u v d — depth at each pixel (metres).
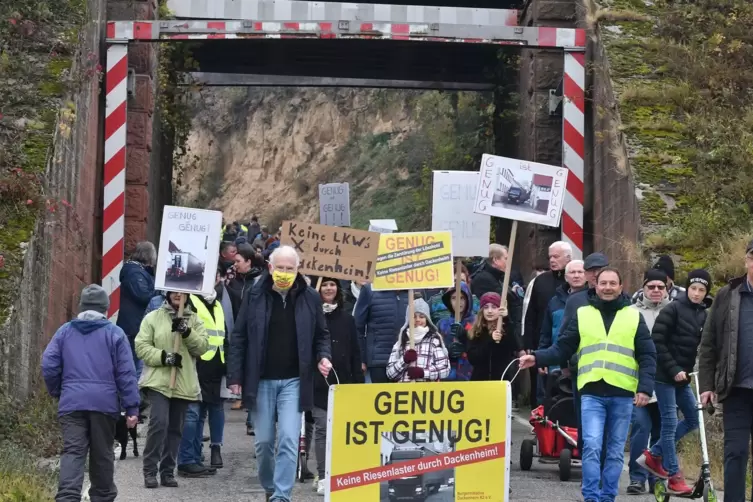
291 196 85.00
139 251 19.59
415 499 11.44
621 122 23.75
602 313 13.18
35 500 13.03
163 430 14.95
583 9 26.55
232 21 24.28
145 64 25.83
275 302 12.62
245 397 12.41
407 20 28.58
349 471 11.41
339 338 15.16
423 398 11.51
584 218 25.95
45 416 17.86
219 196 90.00
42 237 19.86
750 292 12.74
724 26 26.34
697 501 14.70
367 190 73.56
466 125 41.03
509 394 11.55
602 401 13.04
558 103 26.47
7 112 21.52
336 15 28.70
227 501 14.01
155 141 28.12
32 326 19.11
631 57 25.23
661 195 21.95
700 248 20.80
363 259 14.60
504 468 11.50
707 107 24.17
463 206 17.50
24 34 23.17
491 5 31.05
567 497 14.57
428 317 14.70
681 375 14.35
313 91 86.00
